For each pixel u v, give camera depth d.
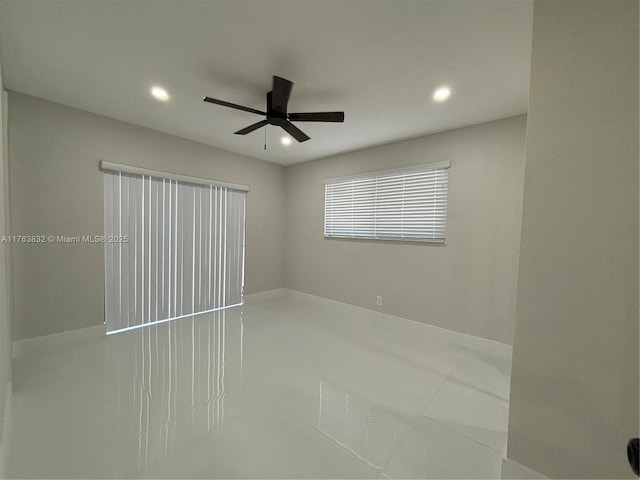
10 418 1.76
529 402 1.34
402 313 3.62
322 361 2.65
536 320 1.31
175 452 1.54
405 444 1.64
